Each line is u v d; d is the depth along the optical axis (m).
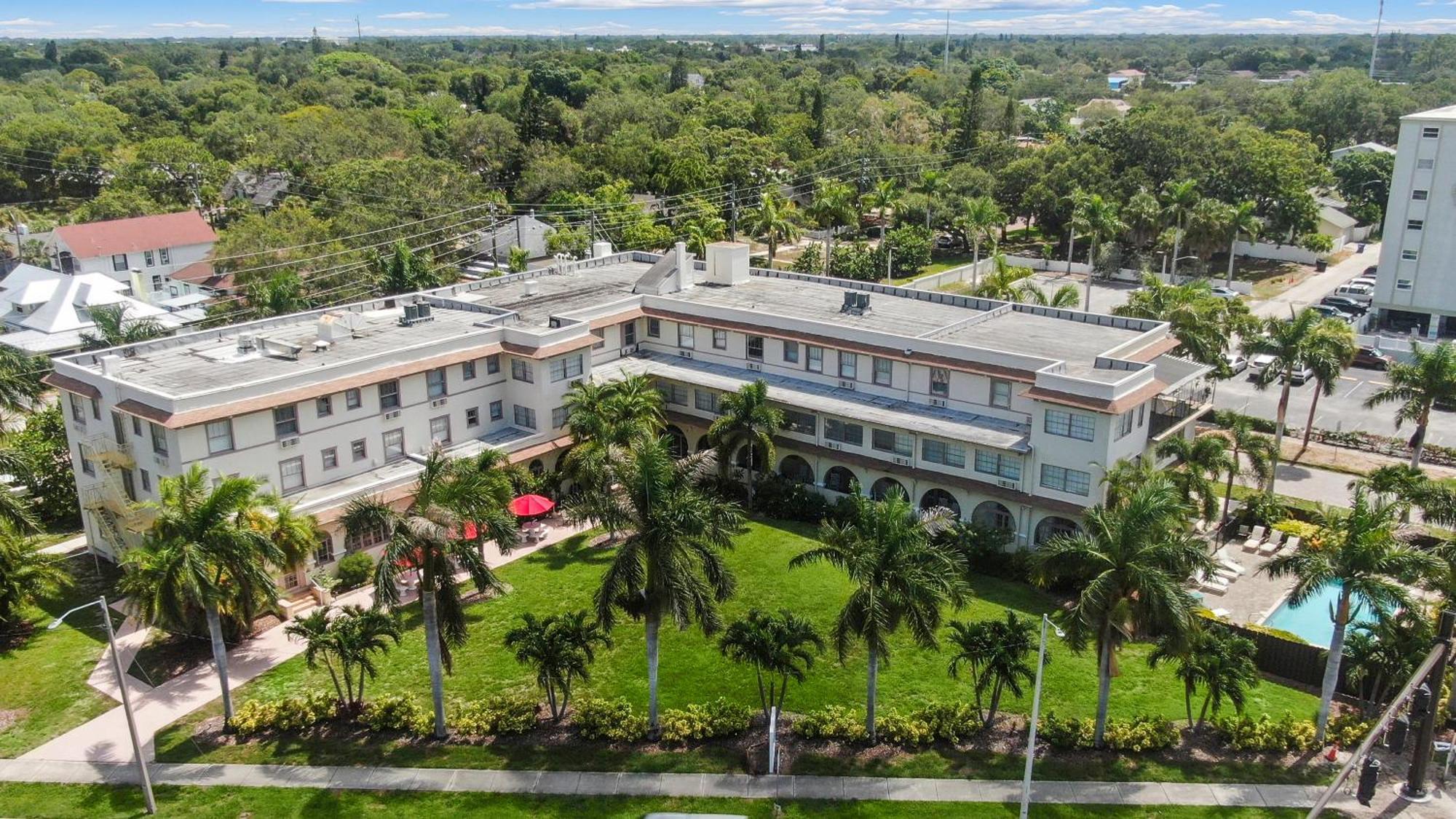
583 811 34.38
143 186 133.00
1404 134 88.31
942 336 59.19
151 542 39.69
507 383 60.69
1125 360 52.25
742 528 37.69
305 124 144.38
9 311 94.06
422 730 38.75
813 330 60.75
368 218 105.94
